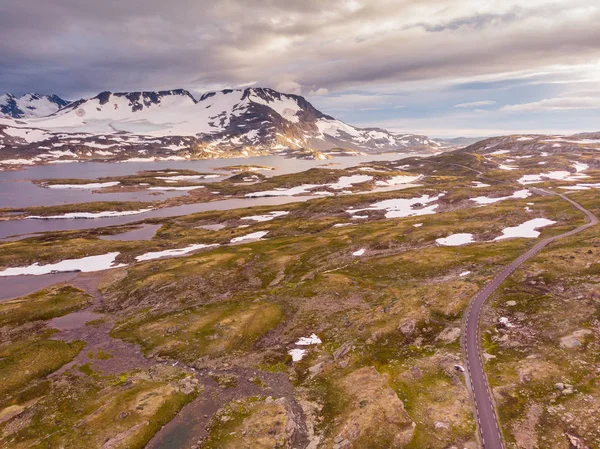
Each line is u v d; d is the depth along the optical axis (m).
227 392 67.25
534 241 132.38
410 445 51.22
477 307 87.75
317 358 76.38
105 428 57.25
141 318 95.12
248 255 134.88
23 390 68.06
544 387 59.72
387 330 81.81
